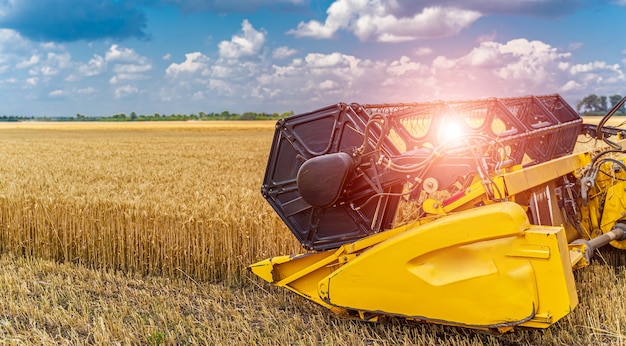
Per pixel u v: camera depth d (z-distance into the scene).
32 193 8.73
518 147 6.32
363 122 4.76
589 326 4.58
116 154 24.39
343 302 4.67
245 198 8.34
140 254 7.35
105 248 7.66
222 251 6.89
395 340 4.62
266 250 6.78
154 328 5.02
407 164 4.60
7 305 5.70
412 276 4.27
